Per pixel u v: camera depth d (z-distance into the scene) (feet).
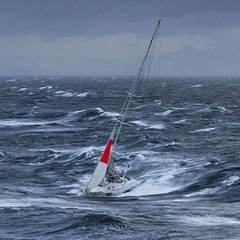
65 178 443.32
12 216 293.84
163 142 633.61
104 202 349.41
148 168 463.83
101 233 256.73
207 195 373.20
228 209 318.86
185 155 542.98
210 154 550.36
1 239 248.93
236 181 392.27
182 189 393.91
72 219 280.51
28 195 369.50
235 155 536.01
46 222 280.51
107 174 398.62
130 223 275.80
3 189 394.32
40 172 472.03
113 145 416.67
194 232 260.62
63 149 605.73
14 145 637.30
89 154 536.83
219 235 255.09
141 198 367.66
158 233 256.52
